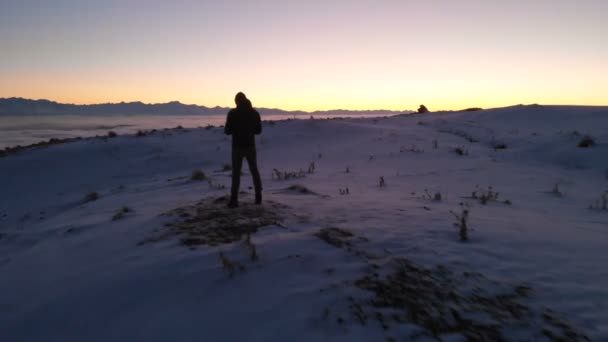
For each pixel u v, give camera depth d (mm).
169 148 20938
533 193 8930
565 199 8297
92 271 3812
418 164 13641
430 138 20188
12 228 8039
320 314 2811
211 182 10156
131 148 21297
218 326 2754
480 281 3359
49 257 4422
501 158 14938
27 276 3908
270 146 20641
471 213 6016
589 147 14023
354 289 3152
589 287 3293
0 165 19219
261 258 3777
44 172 17891
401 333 2580
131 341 2676
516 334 2582
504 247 4262
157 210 6344
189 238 4504
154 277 3512
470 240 4461
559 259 3963
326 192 8125
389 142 18984
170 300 3145
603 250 4289
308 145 20359
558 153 14445
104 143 22469
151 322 2871
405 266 3619
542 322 2721
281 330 2650
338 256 3848
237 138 6000
